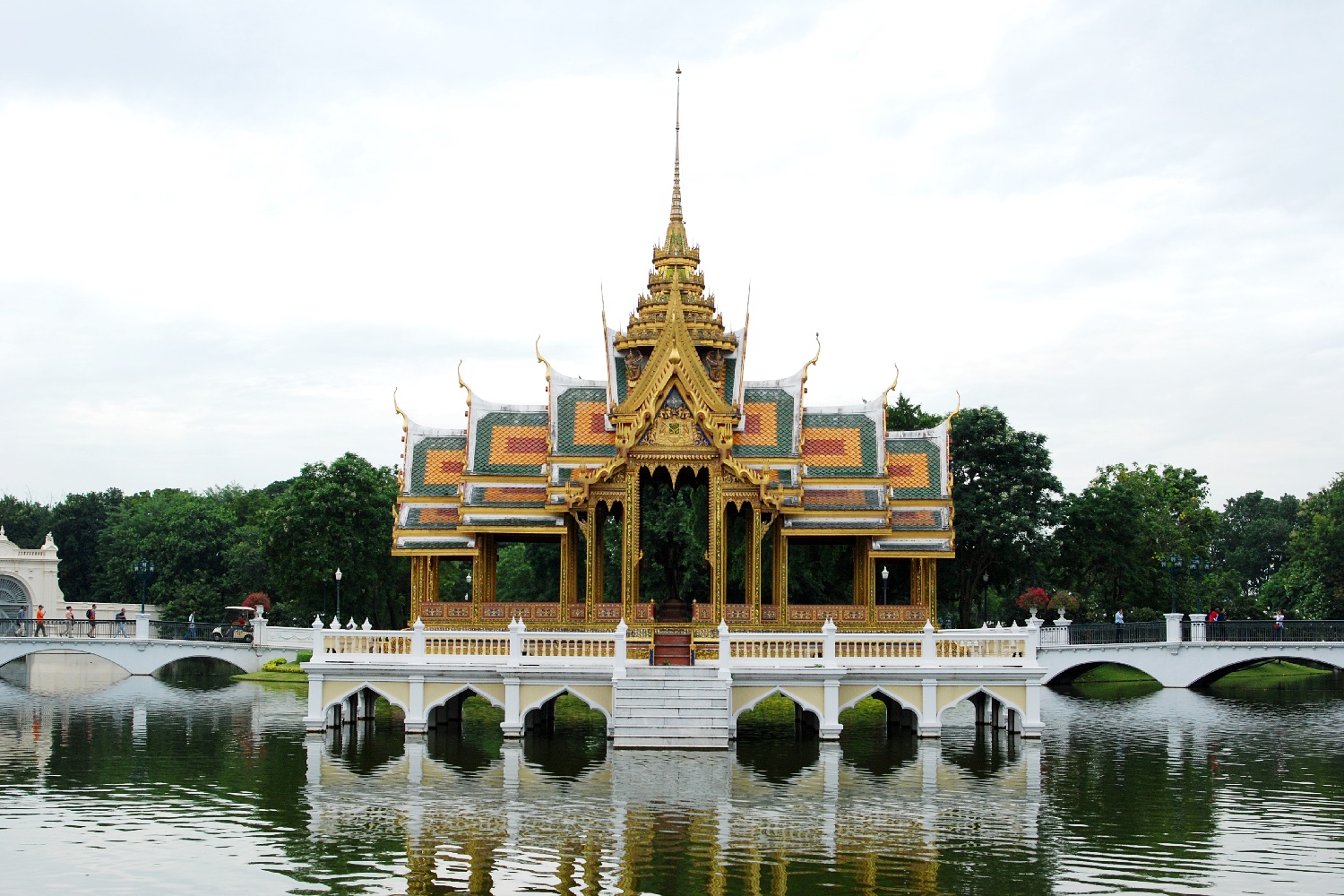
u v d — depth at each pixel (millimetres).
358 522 102125
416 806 36031
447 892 27375
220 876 28641
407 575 111750
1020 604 98188
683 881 28203
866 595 61156
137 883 28219
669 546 65125
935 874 28812
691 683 48219
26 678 98375
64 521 169125
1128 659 86750
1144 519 113062
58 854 30688
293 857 30312
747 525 61125
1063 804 36938
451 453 64438
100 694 79562
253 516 156625
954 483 97562
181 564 145125
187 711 66500
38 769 43750
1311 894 27281
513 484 61750
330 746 49031
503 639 53312
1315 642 81500
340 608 105562
